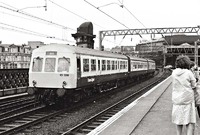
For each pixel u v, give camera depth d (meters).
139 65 34.28
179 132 5.13
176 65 5.17
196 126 7.37
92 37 34.25
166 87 23.22
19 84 19.58
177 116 4.99
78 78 14.70
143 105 12.61
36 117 12.03
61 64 14.24
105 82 20.31
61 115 12.63
